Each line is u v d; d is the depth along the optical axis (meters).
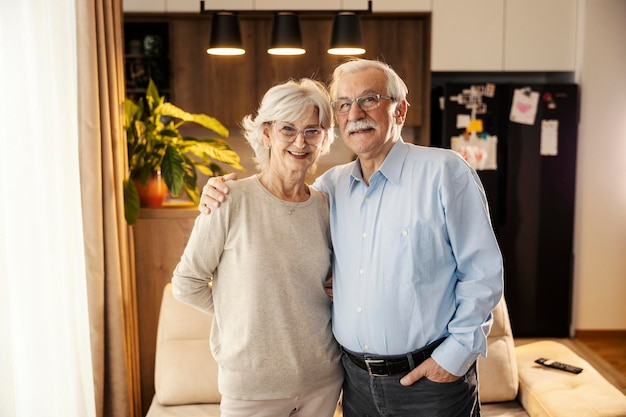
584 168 4.79
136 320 3.21
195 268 1.89
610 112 4.75
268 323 1.85
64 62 2.45
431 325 1.83
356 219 1.92
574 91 4.69
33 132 2.17
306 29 4.86
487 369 2.60
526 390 2.56
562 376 2.59
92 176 2.60
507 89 4.69
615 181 4.80
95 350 2.67
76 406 2.44
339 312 1.94
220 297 1.91
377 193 1.89
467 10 4.75
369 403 1.95
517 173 4.75
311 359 1.91
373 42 4.95
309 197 1.96
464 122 4.72
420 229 1.82
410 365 1.86
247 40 4.85
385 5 4.71
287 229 1.88
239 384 1.87
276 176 1.89
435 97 5.02
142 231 3.26
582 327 4.89
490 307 1.83
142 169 3.29
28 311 2.15
